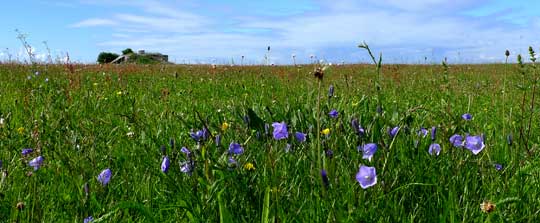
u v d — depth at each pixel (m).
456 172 3.03
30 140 4.38
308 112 4.69
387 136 3.33
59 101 6.82
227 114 6.05
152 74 16.03
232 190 2.82
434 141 3.36
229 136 4.03
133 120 4.55
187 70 18.86
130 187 3.30
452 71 18.75
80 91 9.03
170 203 2.93
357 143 3.29
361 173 2.42
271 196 2.72
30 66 15.54
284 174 3.07
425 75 15.78
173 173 3.29
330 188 2.67
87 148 4.07
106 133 5.20
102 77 13.38
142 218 2.88
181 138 4.60
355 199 2.58
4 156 4.01
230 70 18.66
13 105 6.89
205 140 3.36
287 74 14.76
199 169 3.04
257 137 3.50
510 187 3.02
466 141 3.10
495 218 2.67
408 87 10.80
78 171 3.42
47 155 3.92
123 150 4.29
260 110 5.05
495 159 3.57
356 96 7.68
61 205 3.10
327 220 2.40
